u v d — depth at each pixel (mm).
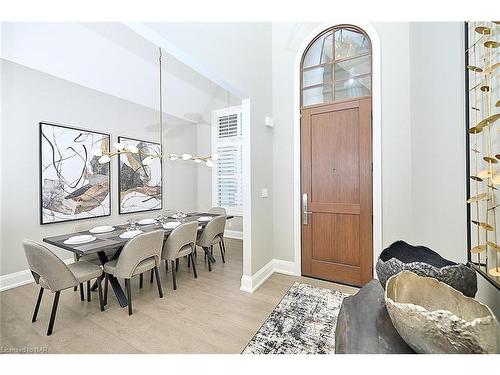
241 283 2617
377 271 1009
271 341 1722
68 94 3293
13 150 2793
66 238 2393
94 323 1965
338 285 2637
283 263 3027
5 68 2721
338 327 951
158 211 4688
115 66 3543
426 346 631
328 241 2752
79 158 3412
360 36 2611
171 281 2816
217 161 5348
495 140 936
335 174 2697
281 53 2986
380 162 2428
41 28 2691
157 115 4664
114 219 3898
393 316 697
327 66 2785
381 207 2438
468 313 764
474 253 1082
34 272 1907
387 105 2400
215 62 2047
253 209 2615
